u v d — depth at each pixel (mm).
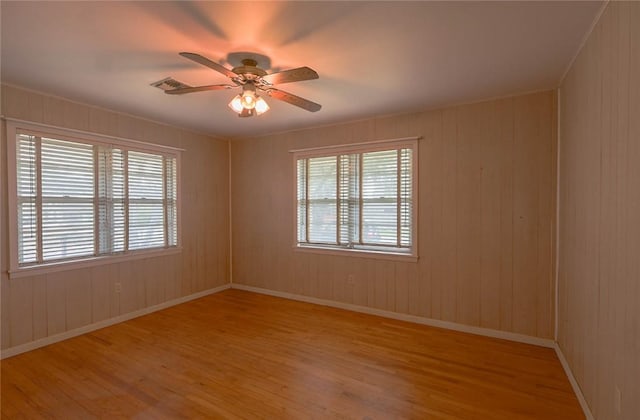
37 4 1661
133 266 3824
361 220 4023
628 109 1453
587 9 1753
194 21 1846
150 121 3967
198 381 2441
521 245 3109
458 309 3424
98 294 3484
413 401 2193
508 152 3148
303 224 4488
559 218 2883
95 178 3441
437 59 2357
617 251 1581
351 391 2311
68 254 3244
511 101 3123
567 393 2283
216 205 4895
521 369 2607
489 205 3246
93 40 2053
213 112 3645
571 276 2453
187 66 2439
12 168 2850
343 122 4078
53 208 3129
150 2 1659
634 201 1399
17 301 2893
